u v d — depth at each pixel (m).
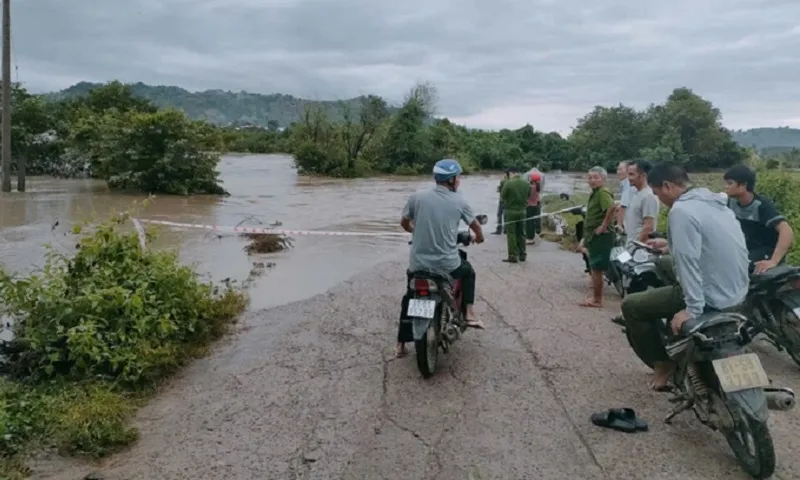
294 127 45.91
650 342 5.17
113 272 6.62
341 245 13.46
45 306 5.85
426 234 5.98
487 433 4.73
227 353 6.56
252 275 10.32
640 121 57.06
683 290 4.23
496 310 8.07
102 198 22.22
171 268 6.98
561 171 58.56
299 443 4.61
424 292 5.78
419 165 47.41
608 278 8.92
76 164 30.06
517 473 4.18
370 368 6.08
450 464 4.29
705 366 4.27
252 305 8.45
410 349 6.60
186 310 6.83
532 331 7.17
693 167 55.16
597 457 4.36
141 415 5.11
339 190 29.55
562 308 8.18
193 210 19.97
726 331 4.09
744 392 3.89
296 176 39.88
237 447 4.56
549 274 10.40
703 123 54.59
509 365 6.11
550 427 4.81
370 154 46.34
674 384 4.79
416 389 5.56
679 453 4.39
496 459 4.35
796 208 12.31
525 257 11.70
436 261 5.99
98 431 4.59
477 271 10.66
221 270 10.69
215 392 5.55
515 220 11.47
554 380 5.72
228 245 12.99
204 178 25.47
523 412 5.07
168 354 5.91
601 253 8.00
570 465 4.27
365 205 22.59
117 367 5.59
